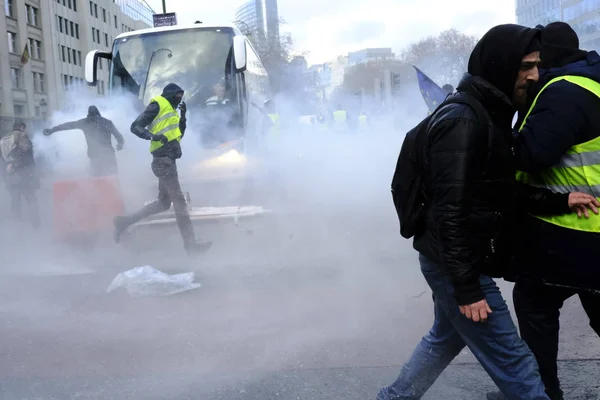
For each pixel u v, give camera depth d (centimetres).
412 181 263
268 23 4675
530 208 276
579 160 265
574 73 266
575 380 342
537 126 261
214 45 958
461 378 349
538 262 278
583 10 5541
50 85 5531
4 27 4700
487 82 247
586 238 265
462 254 241
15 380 361
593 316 304
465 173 238
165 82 951
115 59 966
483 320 245
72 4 6431
